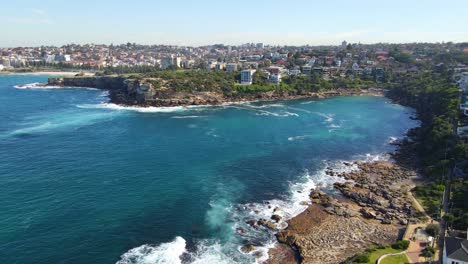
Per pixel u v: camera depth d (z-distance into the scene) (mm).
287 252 67000
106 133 147375
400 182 99625
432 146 118000
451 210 76375
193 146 130500
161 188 92812
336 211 81875
